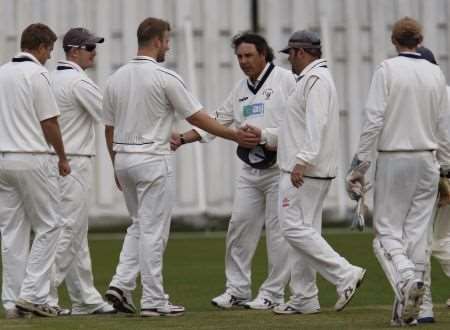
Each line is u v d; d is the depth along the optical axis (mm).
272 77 36000
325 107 32125
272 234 36031
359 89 69062
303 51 33000
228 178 68438
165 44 33031
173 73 32562
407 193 30469
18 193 33125
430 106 30406
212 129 33719
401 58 30484
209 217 68000
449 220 35000
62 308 37312
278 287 36125
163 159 32594
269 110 35750
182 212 67688
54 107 32750
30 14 65562
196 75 68062
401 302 29625
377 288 41750
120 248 58375
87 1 66375
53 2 65625
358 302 37844
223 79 68375
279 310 33375
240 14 68312
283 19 68812
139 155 32438
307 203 32719
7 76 32844
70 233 34594
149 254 32594
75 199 34625
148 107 32375
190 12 67938
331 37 68938
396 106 30156
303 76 32656
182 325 30500
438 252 35344
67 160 33844
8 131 32688
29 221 33500
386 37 69312
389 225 30594
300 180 32312
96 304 34844
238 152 36438
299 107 32688
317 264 32781
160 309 32875
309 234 32625
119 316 33125
